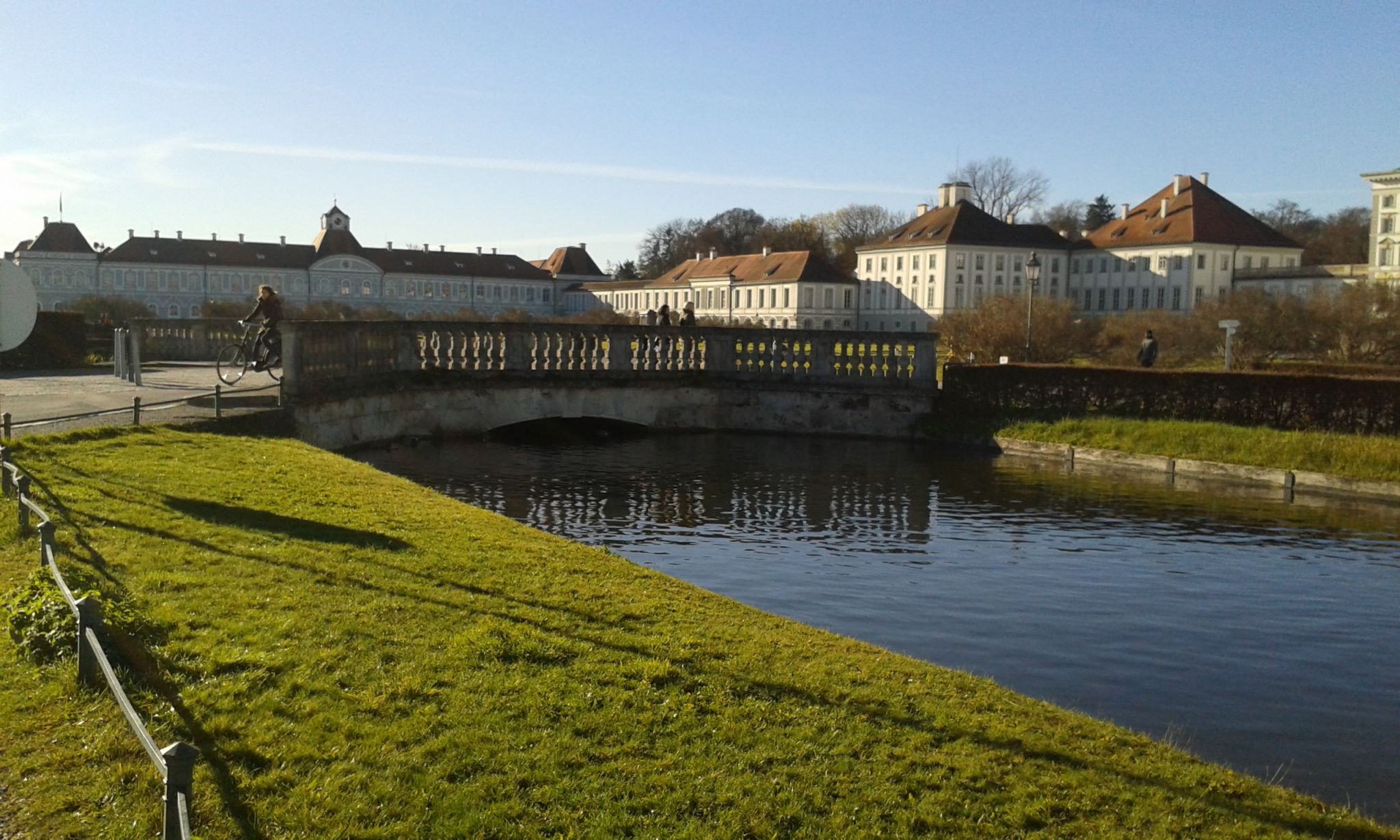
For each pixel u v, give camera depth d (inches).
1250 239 4456.2
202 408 778.8
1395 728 396.5
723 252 6166.3
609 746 254.1
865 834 223.1
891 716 293.1
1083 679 443.5
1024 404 1203.9
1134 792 260.1
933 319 4626.0
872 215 5915.4
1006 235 4690.0
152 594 331.6
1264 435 1005.2
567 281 6658.5
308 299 5748.0
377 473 658.8
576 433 1242.0
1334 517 794.2
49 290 5270.7
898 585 585.9
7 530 382.3
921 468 1021.8
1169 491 901.8
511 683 285.3
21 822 200.4
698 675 309.9
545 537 516.7
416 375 1072.8
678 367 1261.1
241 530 427.2
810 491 882.8
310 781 224.7
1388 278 1903.3
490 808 220.8
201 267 5516.7
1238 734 388.2
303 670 282.4
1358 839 251.3
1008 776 260.4
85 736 233.5
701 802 230.8
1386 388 987.3
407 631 321.1
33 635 275.6
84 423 668.1
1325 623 526.3
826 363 1266.0
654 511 783.7
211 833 202.2
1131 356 1804.9
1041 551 674.2
